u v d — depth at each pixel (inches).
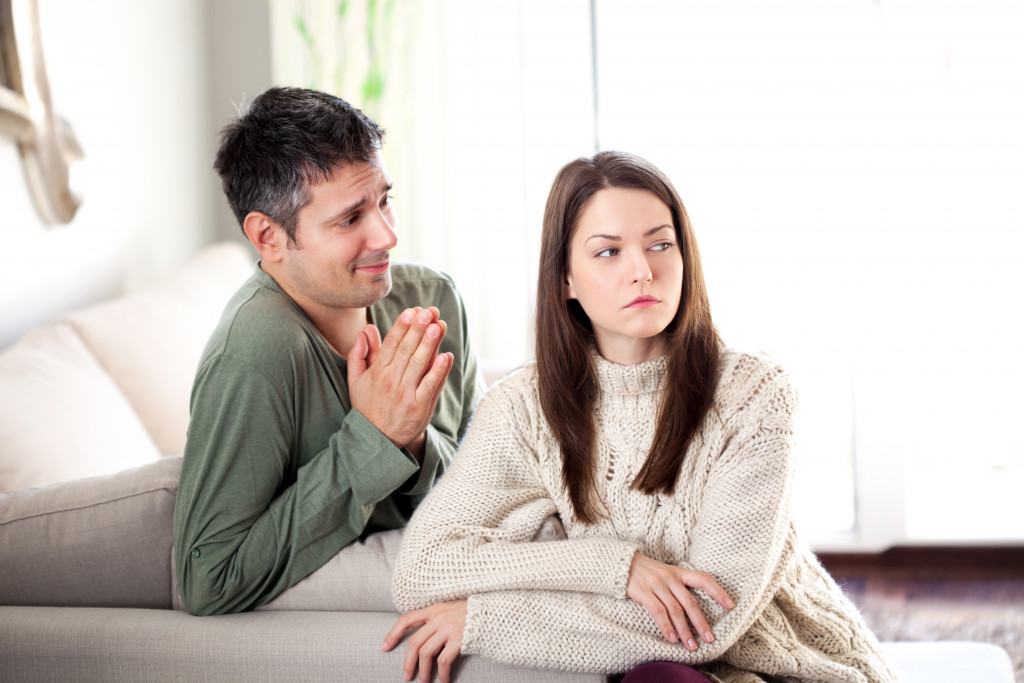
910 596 102.9
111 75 95.0
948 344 134.3
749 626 45.0
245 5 122.1
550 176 116.8
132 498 49.9
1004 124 130.7
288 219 50.1
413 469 48.6
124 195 97.3
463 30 116.0
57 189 81.6
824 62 112.5
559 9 115.3
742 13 115.0
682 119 117.6
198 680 46.3
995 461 133.1
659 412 49.4
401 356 47.3
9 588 50.8
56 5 84.4
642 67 118.2
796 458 48.3
